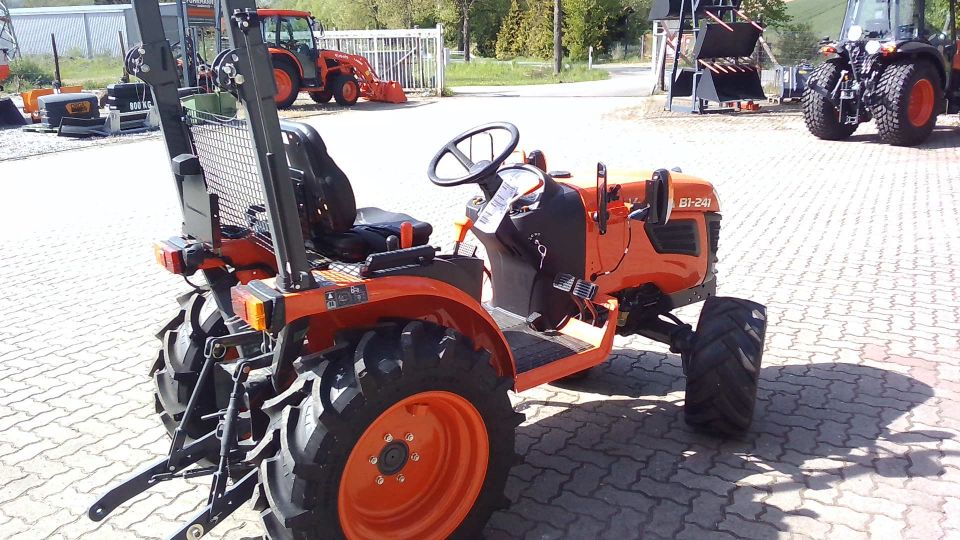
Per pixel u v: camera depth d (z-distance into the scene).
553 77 31.83
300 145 2.93
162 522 3.21
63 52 35.44
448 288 2.82
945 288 5.62
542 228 3.62
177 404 3.24
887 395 4.09
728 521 3.08
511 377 3.01
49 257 7.12
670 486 3.34
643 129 13.92
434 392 2.64
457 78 32.22
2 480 3.54
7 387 4.49
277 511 2.43
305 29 18.94
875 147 11.48
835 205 8.06
